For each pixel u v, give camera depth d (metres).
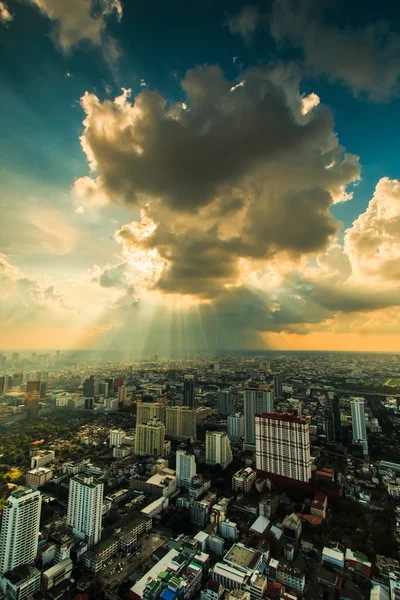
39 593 199.88
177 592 190.38
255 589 194.38
